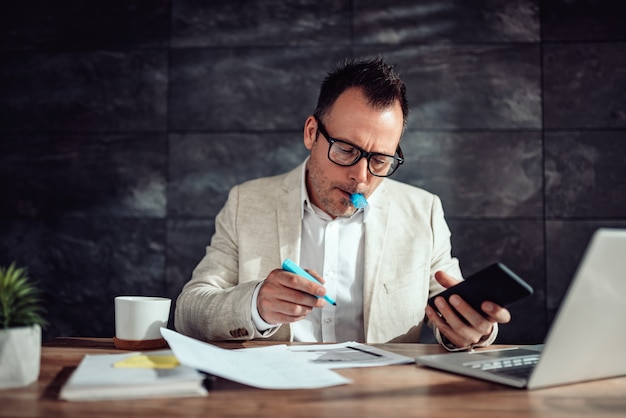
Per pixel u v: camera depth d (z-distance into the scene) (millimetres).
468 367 903
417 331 1501
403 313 1488
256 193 1596
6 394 757
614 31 2527
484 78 2543
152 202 2602
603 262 710
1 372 782
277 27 2598
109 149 2617
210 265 1527
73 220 2609
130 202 2602
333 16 2588
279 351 1048
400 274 1512
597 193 2510
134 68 2621
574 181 2514
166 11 2625
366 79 1329
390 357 1027
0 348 781
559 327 750
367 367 950
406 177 2545
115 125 2619
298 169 1605
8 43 2650
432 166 2539
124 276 2598
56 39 2645
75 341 1172
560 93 2527
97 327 2596
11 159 2629
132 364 843
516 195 2525
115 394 741
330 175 1354
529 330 2512
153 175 2604
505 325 2516
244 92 2594
